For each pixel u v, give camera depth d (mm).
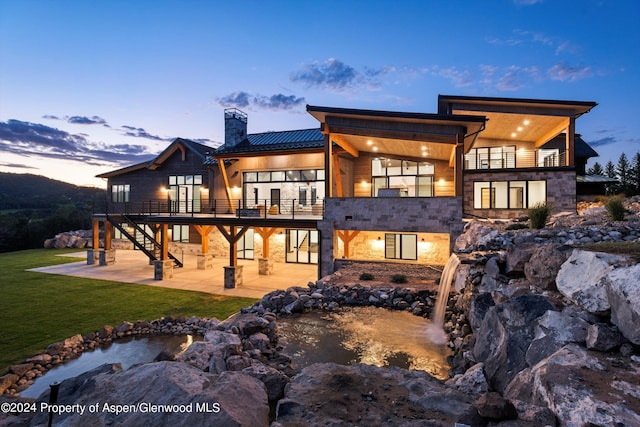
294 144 22656
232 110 27812
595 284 5867
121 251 30531
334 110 16516
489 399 4219
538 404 4398
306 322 11375
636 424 3533
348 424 4402
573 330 5574
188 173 29656
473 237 14016
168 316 11938
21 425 4902
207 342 7988
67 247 33281
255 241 25547
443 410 4801
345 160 22453
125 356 9508
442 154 19906
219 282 18219
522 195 19344
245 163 25938
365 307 13047
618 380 4309
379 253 22422
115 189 32938
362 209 17125
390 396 5191
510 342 6250
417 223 16375
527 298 6793
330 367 6242
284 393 5586
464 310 10086
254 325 10227
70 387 5535
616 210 11789
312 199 24062
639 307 4809
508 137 24281
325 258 17391
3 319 12156
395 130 16469
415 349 9070
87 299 14789
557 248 7789
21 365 8500
